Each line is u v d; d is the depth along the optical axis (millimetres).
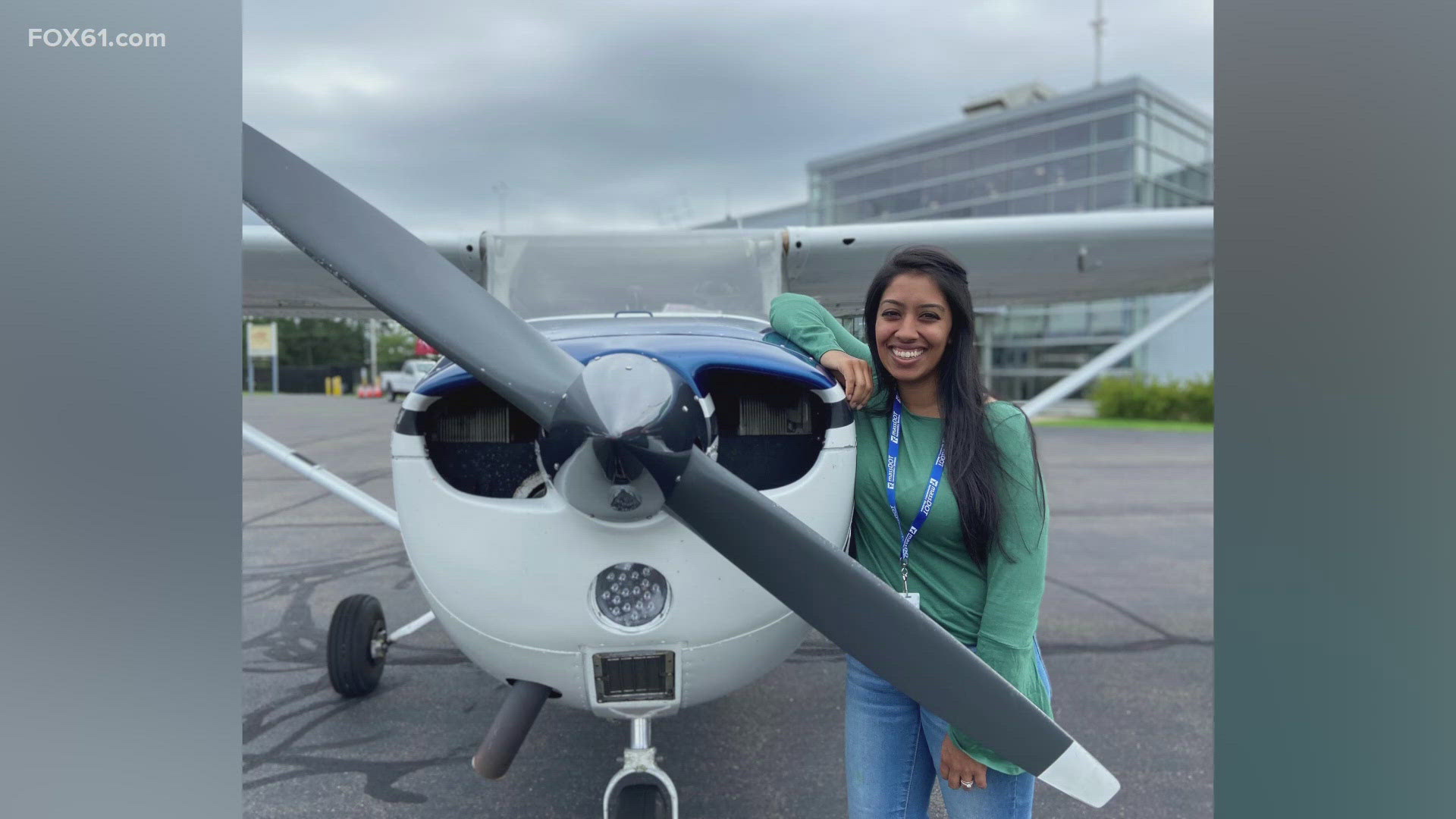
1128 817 2193
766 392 1721
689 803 2254
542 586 1534
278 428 13766
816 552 1391
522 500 1549
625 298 2652
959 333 1505
